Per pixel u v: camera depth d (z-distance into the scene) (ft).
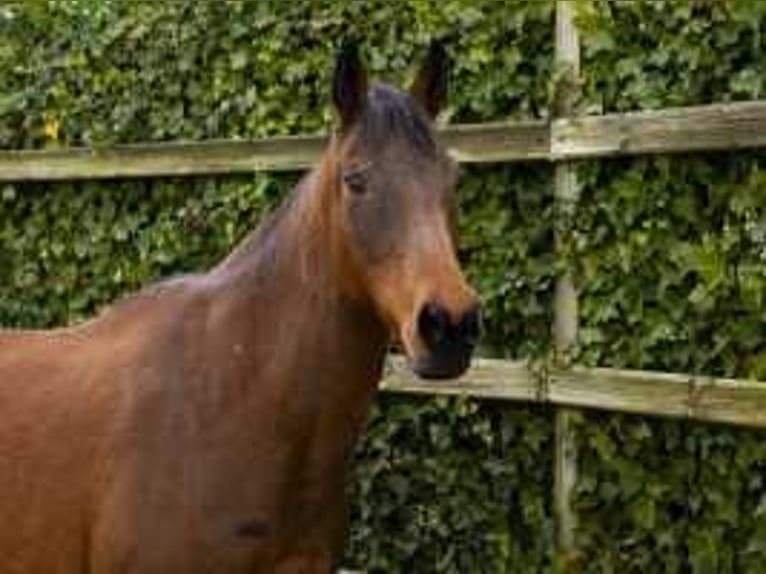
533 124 22.43
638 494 21.98
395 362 24.36
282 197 25.77
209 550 16.40
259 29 25.91
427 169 15.57
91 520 16.96
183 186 27.20
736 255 20.59
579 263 22.38
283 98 25.75
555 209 22.66
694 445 21.27
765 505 20.40
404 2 24.09
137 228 27.86
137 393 17.06
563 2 22.30
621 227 21.84
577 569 22.66
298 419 16.51
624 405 21.59
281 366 16.56
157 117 27.45
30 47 29.40
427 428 24.56
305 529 16.84
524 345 23.29
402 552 25.07
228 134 26.55
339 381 16.51
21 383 17.94
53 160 28.53
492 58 23.18
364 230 15.56
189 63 26.91
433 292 14.80
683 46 20.93
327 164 16.40
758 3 20.08
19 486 17.39
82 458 17.10
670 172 21.25
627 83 21.67
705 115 20.34
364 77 16.14
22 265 29.73
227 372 16.83
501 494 23.77
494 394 23.26
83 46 28.45
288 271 16.78
